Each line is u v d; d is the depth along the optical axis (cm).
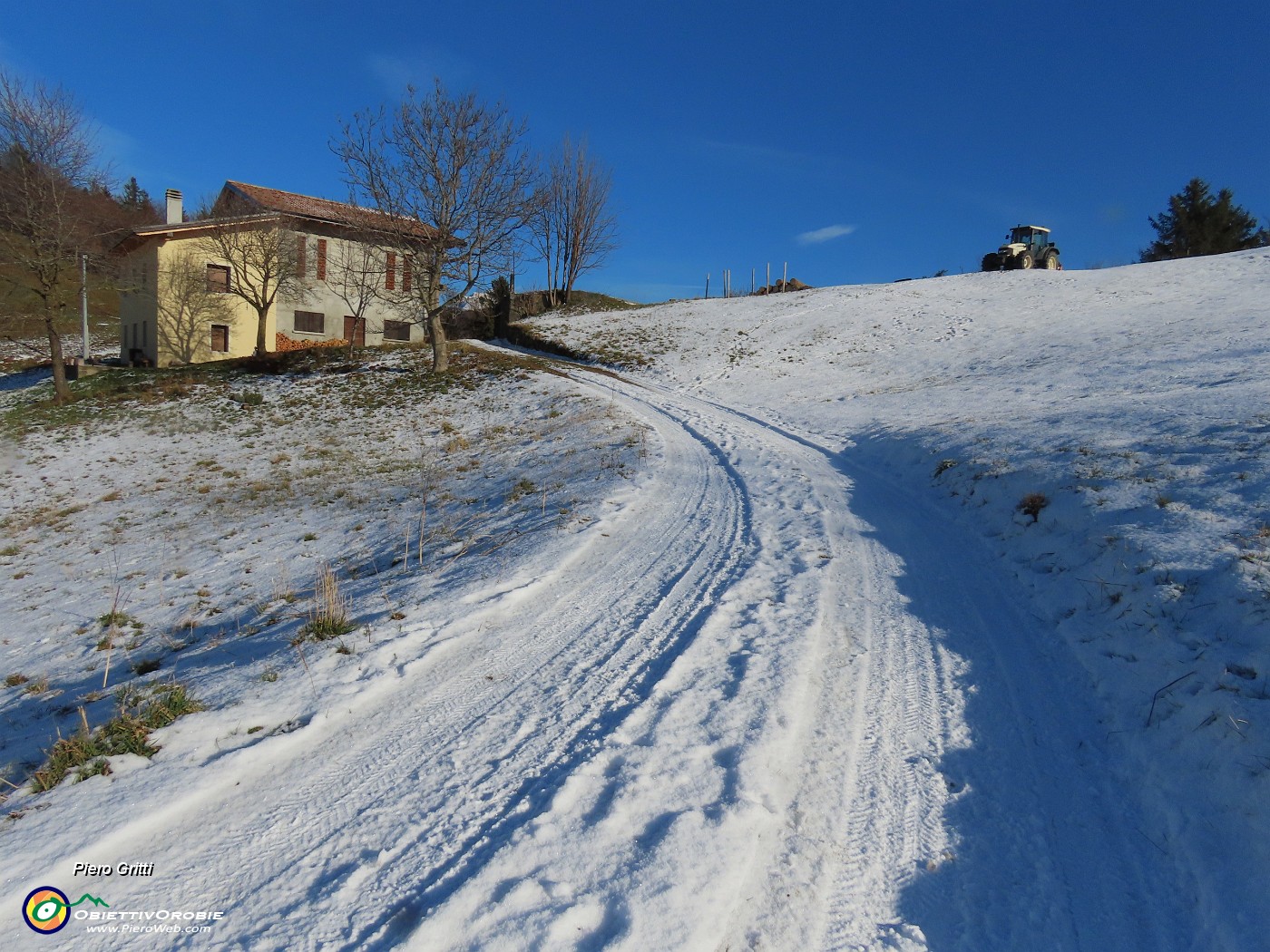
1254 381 1299
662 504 993
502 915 286
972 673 520
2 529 1448
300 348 3231
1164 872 339
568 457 1423
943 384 2098
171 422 2256
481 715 445
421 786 374
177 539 1226
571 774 378
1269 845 330
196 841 329
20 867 301
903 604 645
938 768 410
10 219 2528
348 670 488
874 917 307
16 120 2450
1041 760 422
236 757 383
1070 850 352
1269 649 439
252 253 3148
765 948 284
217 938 277
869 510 980
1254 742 382
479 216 2439
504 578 681
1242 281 3005
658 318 3528
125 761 379
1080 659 536
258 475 1675
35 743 443
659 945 274
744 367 2630
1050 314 2858
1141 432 980
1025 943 299
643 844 328
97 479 1772
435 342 2545
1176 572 564
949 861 341
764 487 1108
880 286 3903
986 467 1003
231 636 675
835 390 2262
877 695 485
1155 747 420
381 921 285
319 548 1050
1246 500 650
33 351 4247
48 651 782
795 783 387
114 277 3309
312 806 357
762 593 654
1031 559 732
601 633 570
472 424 2005
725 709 447
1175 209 5388
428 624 570
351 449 1856
